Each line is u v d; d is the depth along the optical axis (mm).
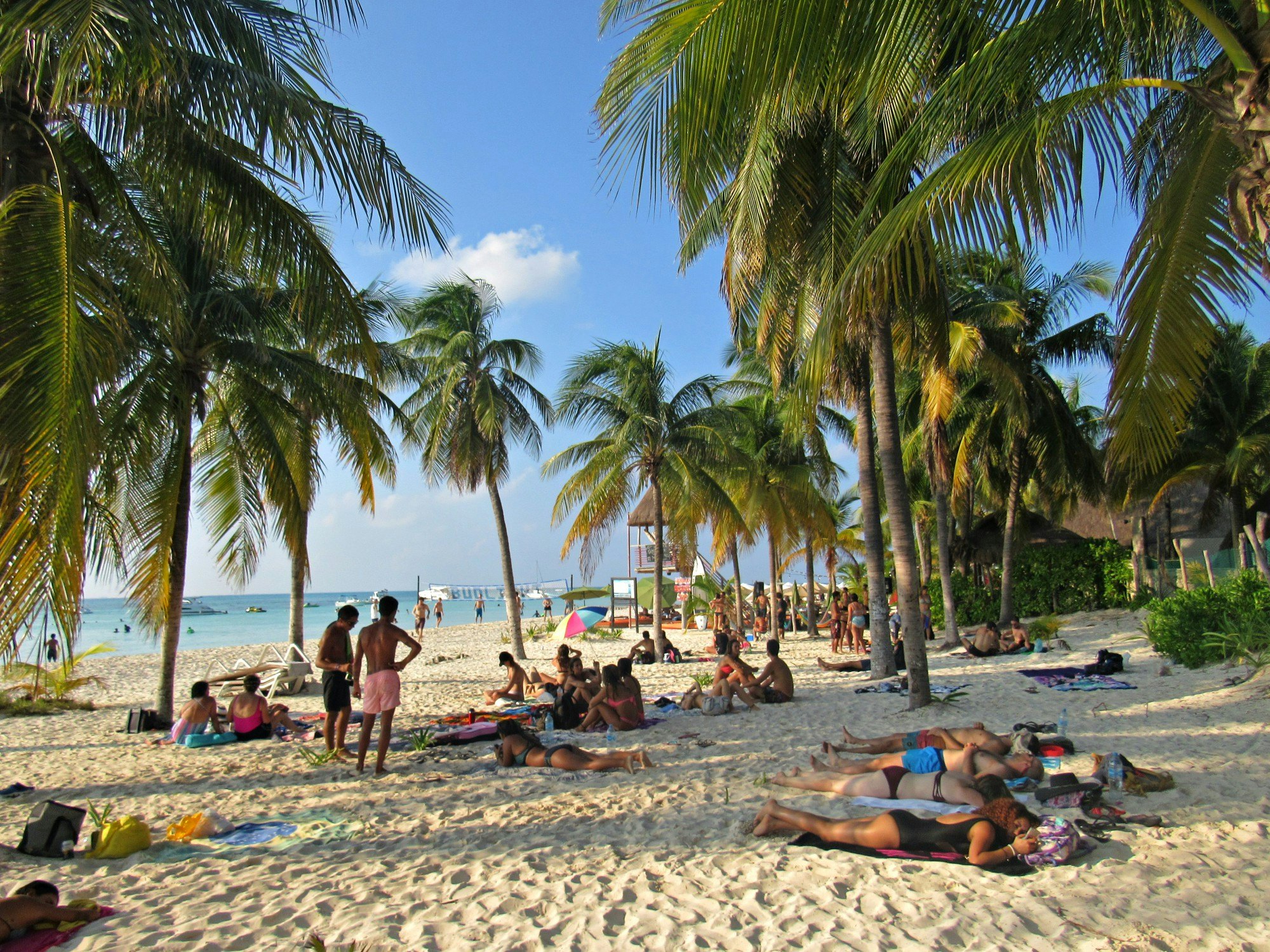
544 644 29203
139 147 7082
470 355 18734
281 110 6770
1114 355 5441
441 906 4289
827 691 12680
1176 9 5293
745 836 5324
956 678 12922
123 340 6891
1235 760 6383
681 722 10453
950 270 10477
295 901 4398
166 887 4676
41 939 3893
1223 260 4898
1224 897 3914
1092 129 5230
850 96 5500
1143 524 24500
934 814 5598
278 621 74688
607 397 20453
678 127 5145
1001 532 28266
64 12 5203
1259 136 4113
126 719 12820
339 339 8477
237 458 12773
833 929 3783
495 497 20844
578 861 4992
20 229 5352
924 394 17312
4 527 4730
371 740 10000
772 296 11602
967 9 5004
